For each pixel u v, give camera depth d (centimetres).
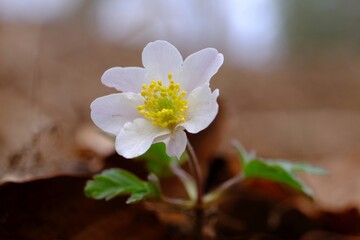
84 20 73
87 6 75
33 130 25
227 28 77
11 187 20
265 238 25
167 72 18
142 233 22
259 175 21
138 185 19
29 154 24
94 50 64
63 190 20
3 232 20
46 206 20
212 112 17
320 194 29
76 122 35
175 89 18
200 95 18
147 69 18
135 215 21
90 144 30
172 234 22
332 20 94
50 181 20
